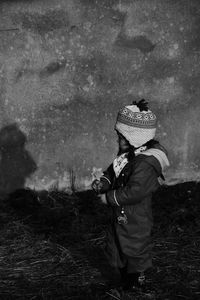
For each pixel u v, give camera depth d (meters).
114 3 4.84
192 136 5.26
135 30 4.94
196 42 5.11
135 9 4.90
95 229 4.39
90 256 3.99
